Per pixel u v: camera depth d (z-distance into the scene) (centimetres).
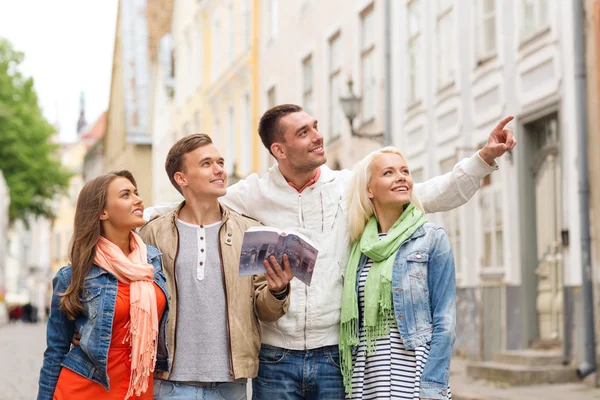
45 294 7562
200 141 479
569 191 1180
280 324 481
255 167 2695
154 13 4716
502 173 1366
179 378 462
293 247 444
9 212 5003
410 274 458
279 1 2484
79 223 454
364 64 1892
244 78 2842
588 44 1155
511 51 1334
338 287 484
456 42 1509
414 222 467
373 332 460
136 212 459
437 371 446
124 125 4572
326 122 2111
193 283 468
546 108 1241
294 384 484
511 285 1327
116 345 449
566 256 1180
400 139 1744
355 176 482
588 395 1018
